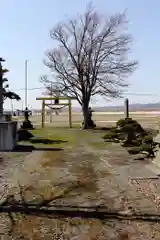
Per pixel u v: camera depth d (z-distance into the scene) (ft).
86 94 120.47
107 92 126.00
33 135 88.43
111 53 123.44
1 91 88.99
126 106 99.86
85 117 117.91
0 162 44.60
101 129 110.73
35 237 19.15
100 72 123.03
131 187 30.40
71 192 28.89
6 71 88.63
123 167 40.45
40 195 27.91
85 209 23.95
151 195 27.43
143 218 21.98
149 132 64.28
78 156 50.01
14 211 23.67
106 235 19.39
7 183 32.50
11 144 56.95
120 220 21.72
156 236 19.15
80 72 121.39
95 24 122.93
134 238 18.94
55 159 47.24
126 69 126.11
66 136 85.30
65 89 123.24
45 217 22.41
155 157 43.27
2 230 20.18
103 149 58.18
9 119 77.30
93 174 36.70
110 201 25.90
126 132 65.51
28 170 39.19
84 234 19.56
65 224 21.11
